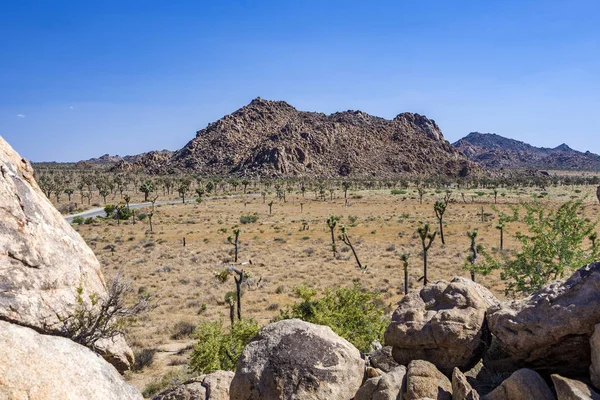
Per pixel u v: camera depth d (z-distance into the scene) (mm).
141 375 20172
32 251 8430
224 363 16938
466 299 7883
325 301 17750
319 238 69375
